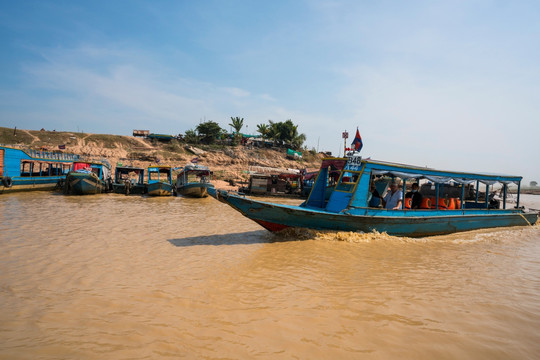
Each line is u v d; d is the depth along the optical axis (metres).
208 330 4.86
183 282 6.96
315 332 4.90
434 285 7.13
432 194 19.19
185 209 20.45
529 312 5.81
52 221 13.65
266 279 7.28
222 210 20.81
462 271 8.27
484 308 5.95
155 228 13.12
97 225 13.18
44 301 5.77
